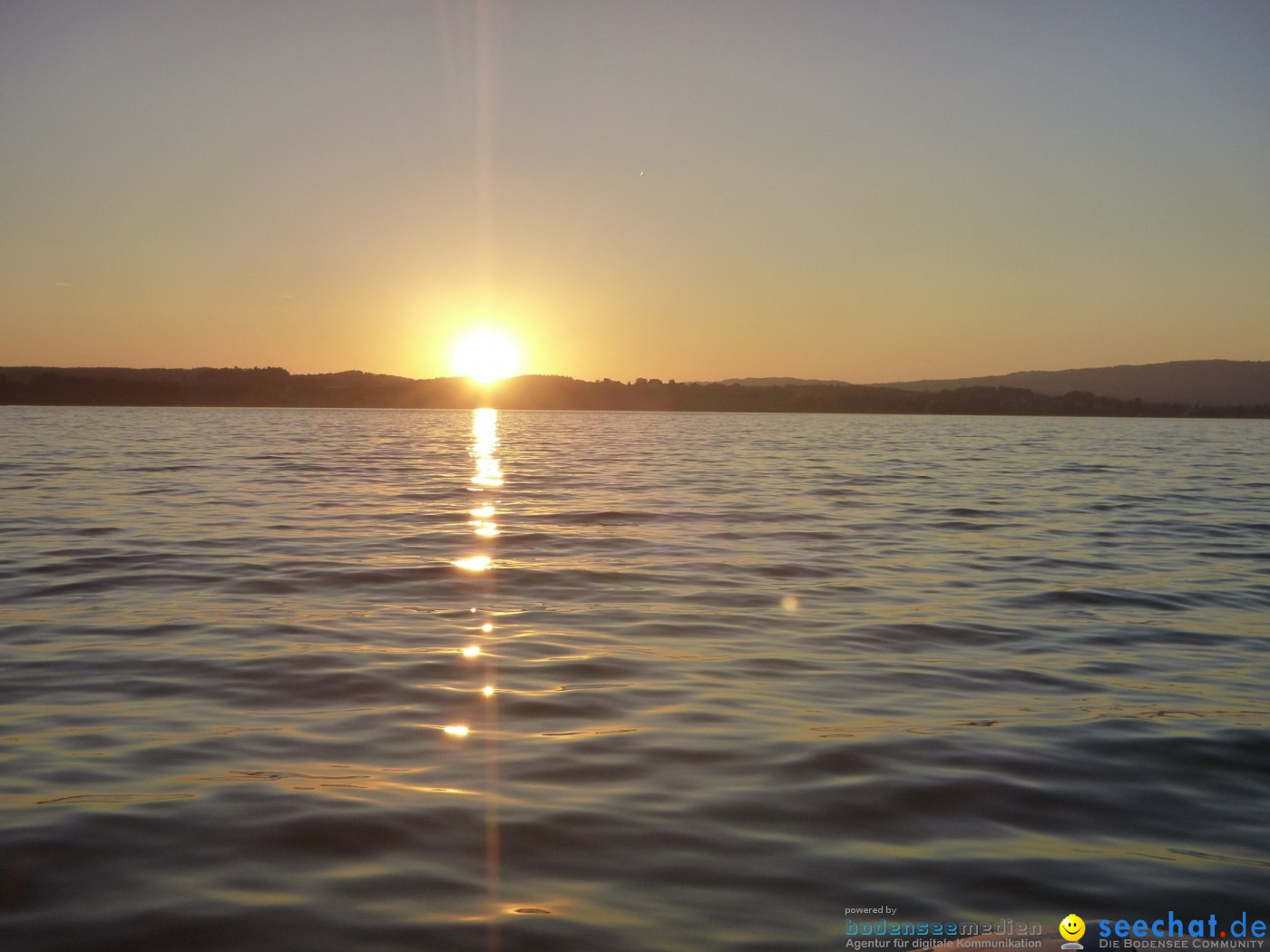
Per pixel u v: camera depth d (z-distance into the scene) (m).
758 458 47.72
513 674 9.66
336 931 4.89
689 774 7.02
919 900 5.30
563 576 15.14
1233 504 27.33
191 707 8.49
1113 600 13.80
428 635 11.26
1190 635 11.77
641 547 18.17
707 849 5.85
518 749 7.52
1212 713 8.62
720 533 20.16
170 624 11.61
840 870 5.61
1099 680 9.73
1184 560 17.33
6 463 37.25
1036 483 33.91
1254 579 15.48
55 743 7.53
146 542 17.78
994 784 6.88
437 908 5.12
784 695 9.09
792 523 21.91
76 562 15.67
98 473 33.06
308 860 5.62
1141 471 40.94
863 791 6.74
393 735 7.82
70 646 10.52
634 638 11.26
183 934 4.85
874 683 9.55
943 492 29.91
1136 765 7.28
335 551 17.06
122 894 5.21
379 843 5.84
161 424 87.38
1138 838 6.09
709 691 9.17
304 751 7.43
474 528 20.45
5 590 13.49
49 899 5.16
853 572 15.81
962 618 12.55
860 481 33.62
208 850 5.72
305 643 10.77
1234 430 111.31
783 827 6.17
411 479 33.00
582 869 5.57
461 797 6.55
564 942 4.84
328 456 45.44
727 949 4.81
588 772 7.04
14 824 6.02
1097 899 5.34
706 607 13.04
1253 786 6.92
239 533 19.11
